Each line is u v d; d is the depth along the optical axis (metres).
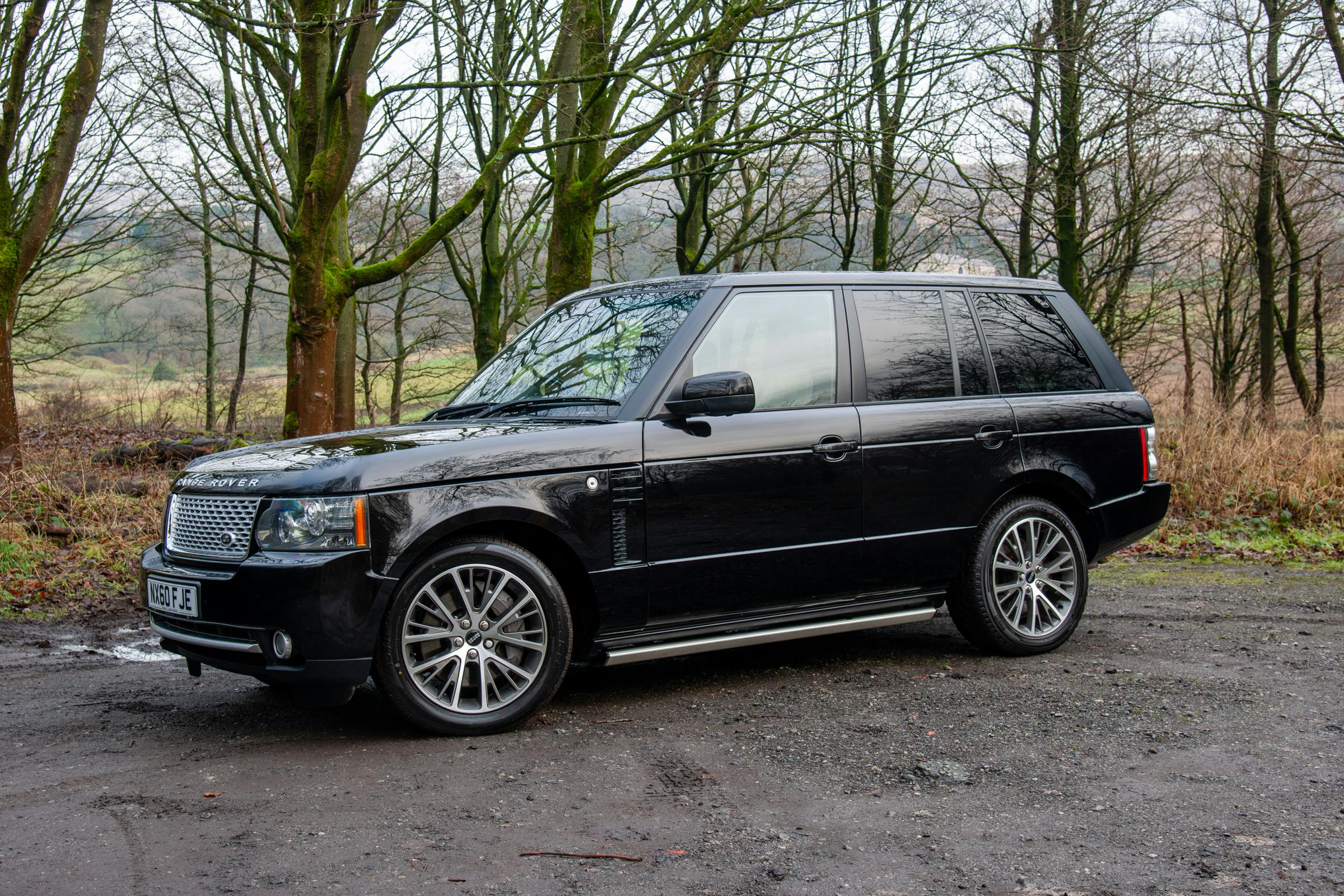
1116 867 2.85
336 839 3.03
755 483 4.60
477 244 19.75
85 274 20.98
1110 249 19.97
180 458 12.81
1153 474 5.89
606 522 4.27
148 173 17.47
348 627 3.81
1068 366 5.72
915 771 3.67
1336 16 13.28
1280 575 8.23
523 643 4.16
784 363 4.81
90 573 7.94
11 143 10.48
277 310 24.17
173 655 5.79
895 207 17.66
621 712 4.46
